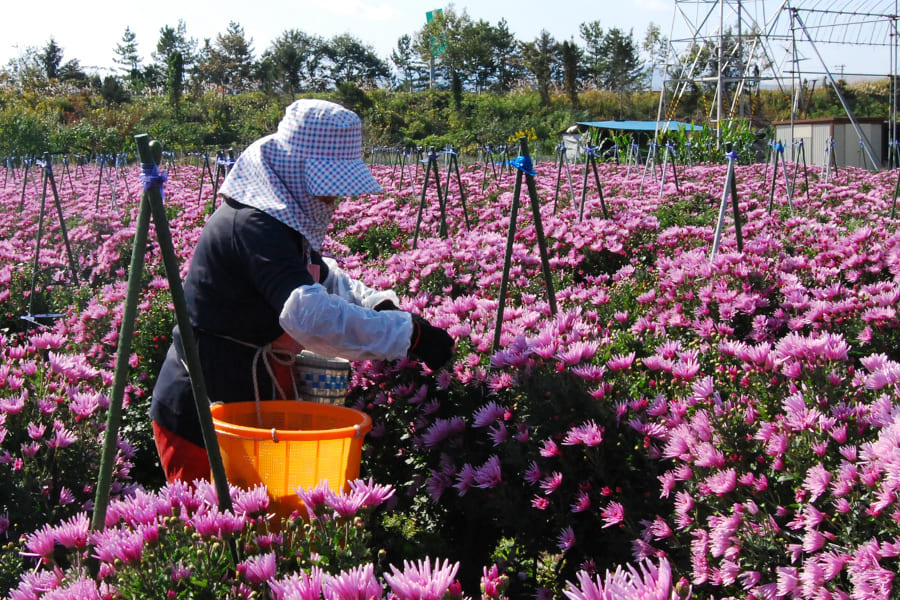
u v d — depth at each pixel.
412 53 96.94
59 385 3.04
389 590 1.92
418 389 3.35
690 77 30.08
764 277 4.33
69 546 1.89
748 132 24.67
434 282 5.29
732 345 2.77
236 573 1.78
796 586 1.93
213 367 2.71
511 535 2.97
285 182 2.60
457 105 59.84
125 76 73.94
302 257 2.61
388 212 8.91
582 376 2.71
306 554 1.87
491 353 3.28
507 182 13.70
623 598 1.24
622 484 2.61
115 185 14.24
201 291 2.67
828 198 10.62
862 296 4.01
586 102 68.19
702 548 2.19
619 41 78.81
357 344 2.51
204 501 2.00
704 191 11.49
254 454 2.43
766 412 2.44
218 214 2.66
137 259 2.03
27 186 15.20
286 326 2.45
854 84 54.59
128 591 1.72
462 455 3.02
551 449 2.60
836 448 2.12
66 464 2.72
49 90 56.50
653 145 17.55
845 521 1.98
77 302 6.13
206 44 89.62
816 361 2.53
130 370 4.34
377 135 46.03
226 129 48.22
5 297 5.73
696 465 2.29
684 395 2.75
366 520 1.98
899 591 1.75
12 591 1.85
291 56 72.69
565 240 6.50
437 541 3.19
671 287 4.40
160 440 2.76
